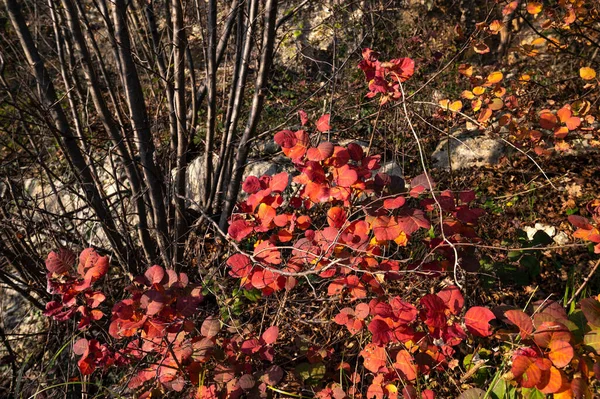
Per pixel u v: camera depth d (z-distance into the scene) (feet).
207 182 12.12
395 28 17.30
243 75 10.81
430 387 8.07
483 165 13.74
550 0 15.37
